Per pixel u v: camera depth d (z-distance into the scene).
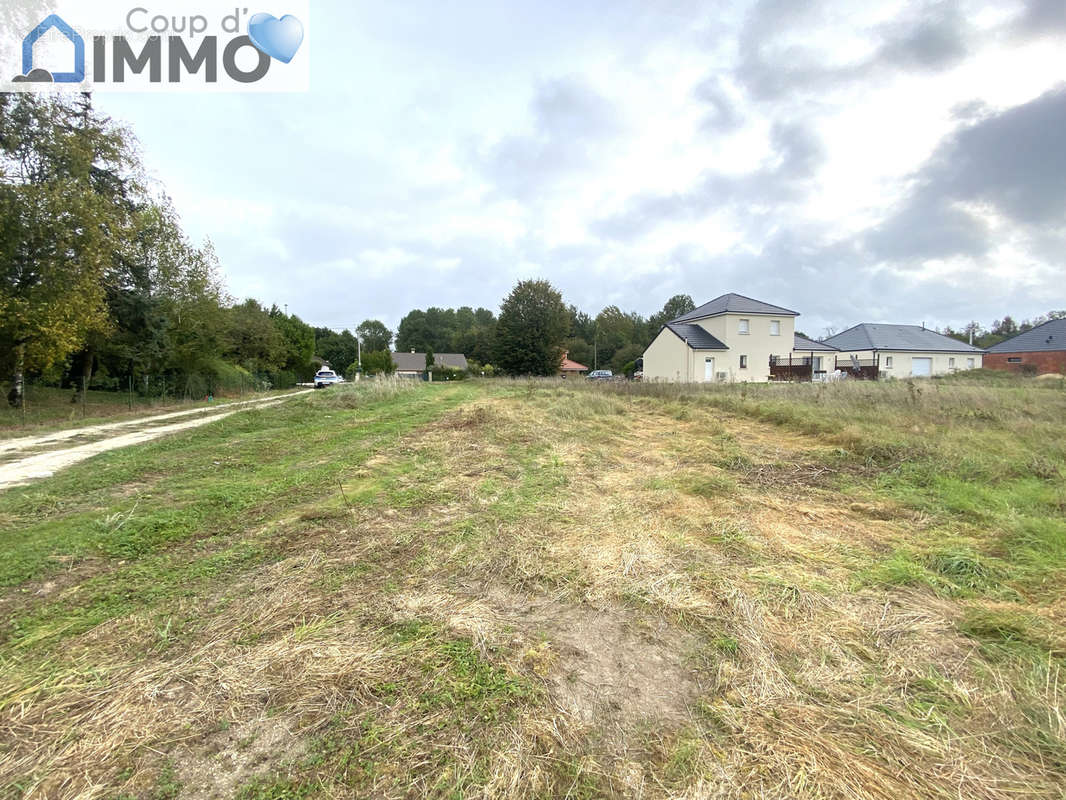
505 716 1.59
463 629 2.09
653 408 10.60
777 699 1.66
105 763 1.40
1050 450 5.30
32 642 2.00
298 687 1.72
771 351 29.53
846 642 1.99
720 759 1.42
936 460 5.05
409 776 1.36
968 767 1.39
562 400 11.06
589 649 1.97
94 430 9.75
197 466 5.47
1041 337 31.45
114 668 1.82
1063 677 1.74
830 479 4.68
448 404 11.61
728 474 4.88
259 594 2.42
